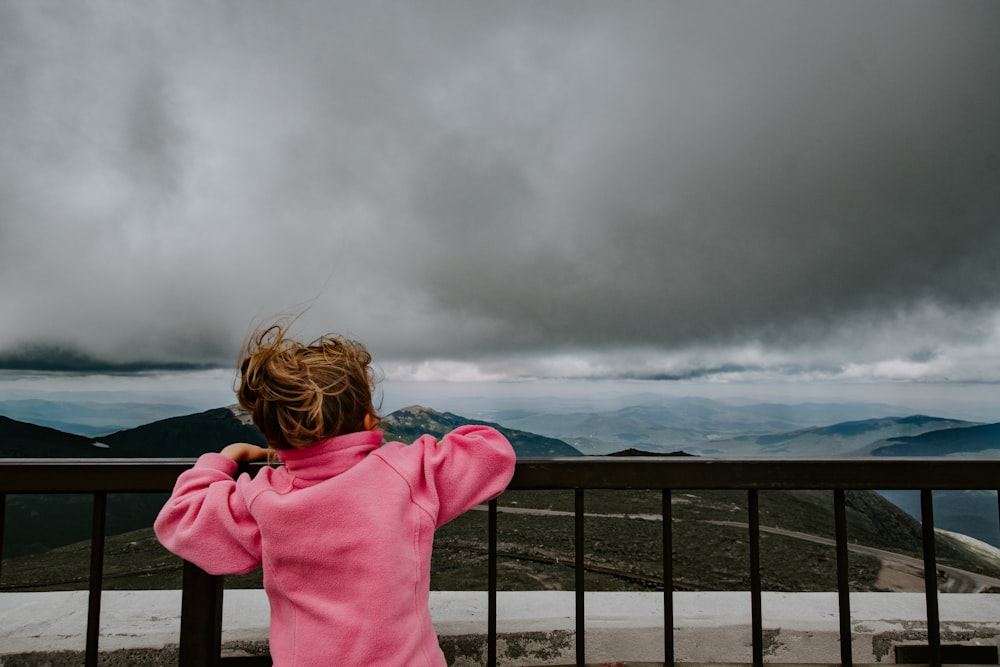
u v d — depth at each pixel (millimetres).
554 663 1995
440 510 1341
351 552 1169
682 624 2064
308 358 1311
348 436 1280
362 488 1223
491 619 1539
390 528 1200
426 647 1202
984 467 1539
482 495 1384
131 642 1892
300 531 1181
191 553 1259
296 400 1222
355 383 1327
